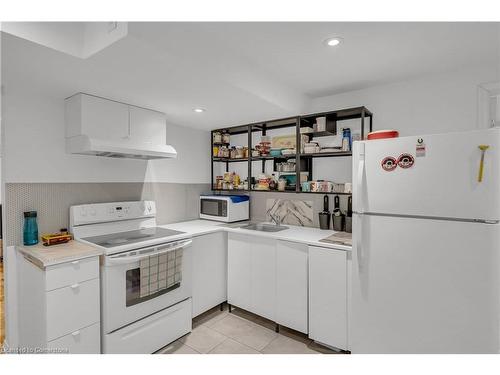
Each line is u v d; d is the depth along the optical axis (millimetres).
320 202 2861
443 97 2260
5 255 1947
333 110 2771
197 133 3451
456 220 1514
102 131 2189
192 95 2143
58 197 2201
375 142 1757
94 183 2430
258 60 2021
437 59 2008
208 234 2689
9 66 1619
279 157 2973
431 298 1583
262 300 2562
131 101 2303
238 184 3355
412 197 1628
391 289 1712
